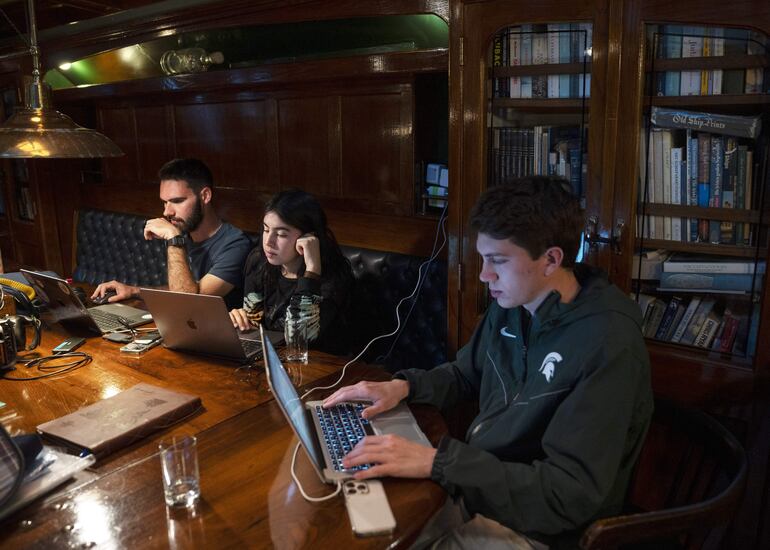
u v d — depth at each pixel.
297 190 2.36
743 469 1.31
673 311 1.93
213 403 1.63
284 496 1.22
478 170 2.18
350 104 2.96
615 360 1.29
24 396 1.68
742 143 1.75
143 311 2.42
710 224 1.84
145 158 4.06
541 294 1.44
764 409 1.77
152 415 1.49
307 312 2.14
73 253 4.63
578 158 2.03
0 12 3.93
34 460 1.28
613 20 1.84
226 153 3.56
